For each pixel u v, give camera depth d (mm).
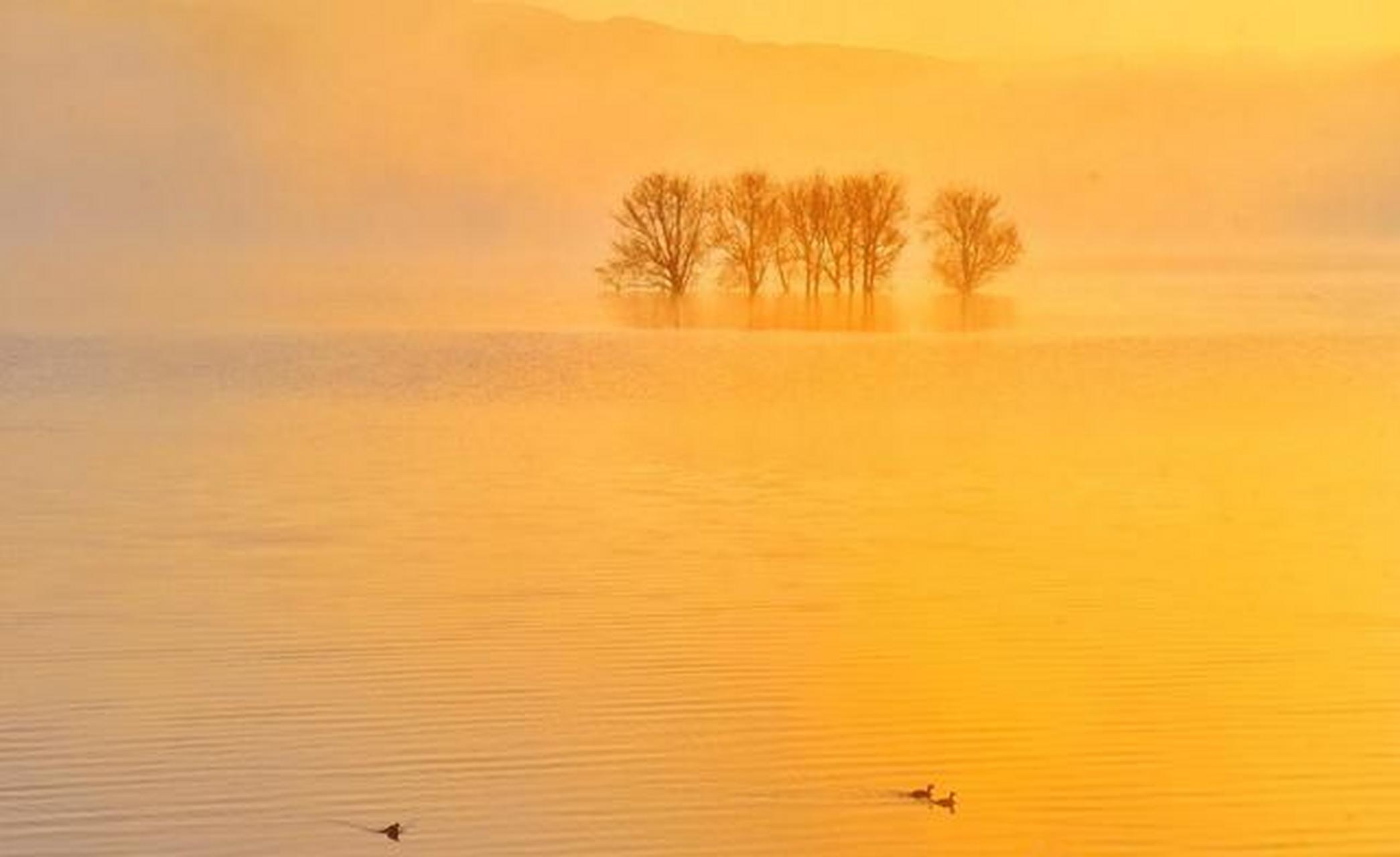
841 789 65812
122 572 101000
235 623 88875
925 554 105688
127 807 64250
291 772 67312
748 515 119312
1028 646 84250
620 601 93125
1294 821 63188
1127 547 108188
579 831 62344
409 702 75188
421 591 95562
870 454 149000
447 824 63000
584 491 129375
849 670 79875
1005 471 139000
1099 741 70750
